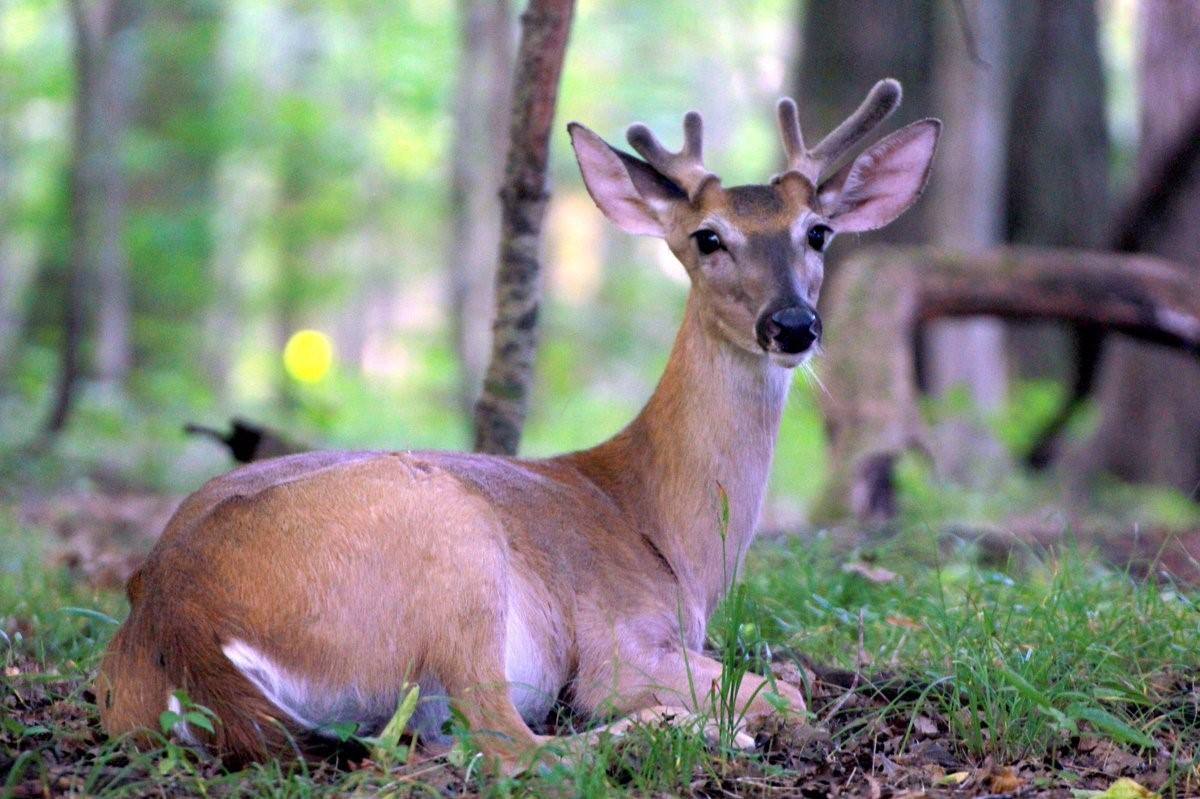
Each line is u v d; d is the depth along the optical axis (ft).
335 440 94.94
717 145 157.69
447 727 22.62
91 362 104.58
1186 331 52.47
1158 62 60.29
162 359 112.68
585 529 25.49
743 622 27.94
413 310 208.03
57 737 22.41
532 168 36.17
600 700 24.81
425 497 22.66
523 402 36.83
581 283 196.03
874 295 49.55
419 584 22.35
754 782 21.61
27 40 126.72
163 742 20.71
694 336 26.91
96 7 106.52
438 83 127.54
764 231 26.76
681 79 157.17
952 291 51.42
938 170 73.61
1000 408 74.69
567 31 35.45
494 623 22.59
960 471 64.08
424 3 133.69
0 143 128.16
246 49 141.49
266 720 20.95
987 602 30.07
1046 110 85.71
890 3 73.77
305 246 132.57
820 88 74.13
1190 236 60.80
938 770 22.43
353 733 21.76
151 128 111.75
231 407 109.60
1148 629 26.91
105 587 35.86
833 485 45.65
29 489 62.64
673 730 22.35
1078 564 31.22
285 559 21.93
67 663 26.61
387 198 151.84
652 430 27.02
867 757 23.04
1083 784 22.03
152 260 112.57
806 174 28.45
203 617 21.42
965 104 72.49
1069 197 85.87
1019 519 46.34
